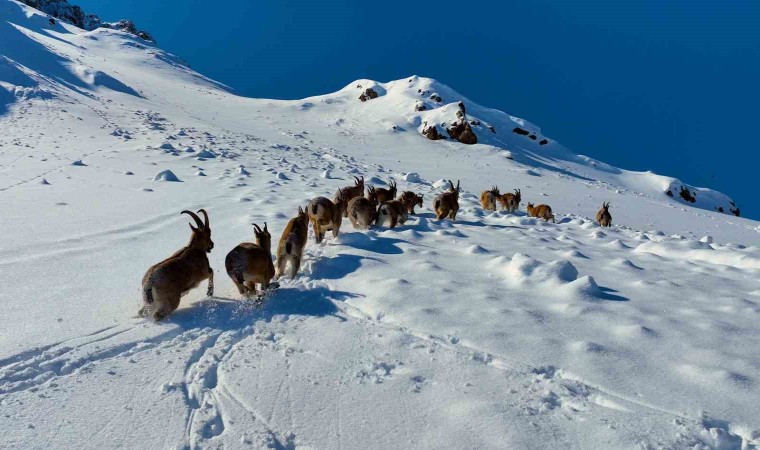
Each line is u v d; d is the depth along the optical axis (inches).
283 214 427.8
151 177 613.3
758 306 238.1
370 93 2785.4
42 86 1252.5
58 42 2908.5
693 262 351.3
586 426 146.9
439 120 2241.6
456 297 240.5
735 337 199.9
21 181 540.4
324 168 898.1
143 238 348.5
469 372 176.9
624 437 140.0
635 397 159.9
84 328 207.5
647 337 197.6
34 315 217.8
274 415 154.6
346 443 142.6
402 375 176.4
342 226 426.9
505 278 273.6
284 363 185.9
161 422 149.9
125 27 4854.8
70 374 173.9
